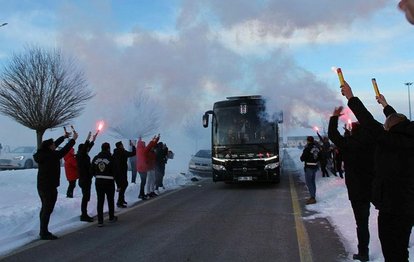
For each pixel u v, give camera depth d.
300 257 6.25
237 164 15.16
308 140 11.48
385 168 4.34
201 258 6.34
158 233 8.14
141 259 6.34
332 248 6.71
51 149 7.93
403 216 4.26
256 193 14.11
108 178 9.06
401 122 4.31
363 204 5.82
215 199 12.92
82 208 9.51
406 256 4.35
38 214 9.31
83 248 7.05
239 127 15.23
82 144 9.69
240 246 7.00
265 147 15.04
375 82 4.86
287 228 8.31
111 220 9.46
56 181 7.94
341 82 4.57
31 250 6.95
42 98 21.17
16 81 21.02
